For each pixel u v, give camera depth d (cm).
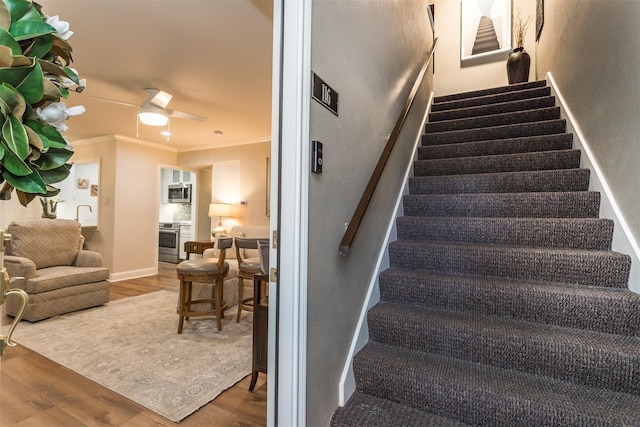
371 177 175
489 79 477
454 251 192
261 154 541
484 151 281
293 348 115
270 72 295
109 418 171
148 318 329
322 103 132
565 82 274
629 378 126
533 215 211
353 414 139
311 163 123
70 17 215
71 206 614
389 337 168
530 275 177
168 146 601
